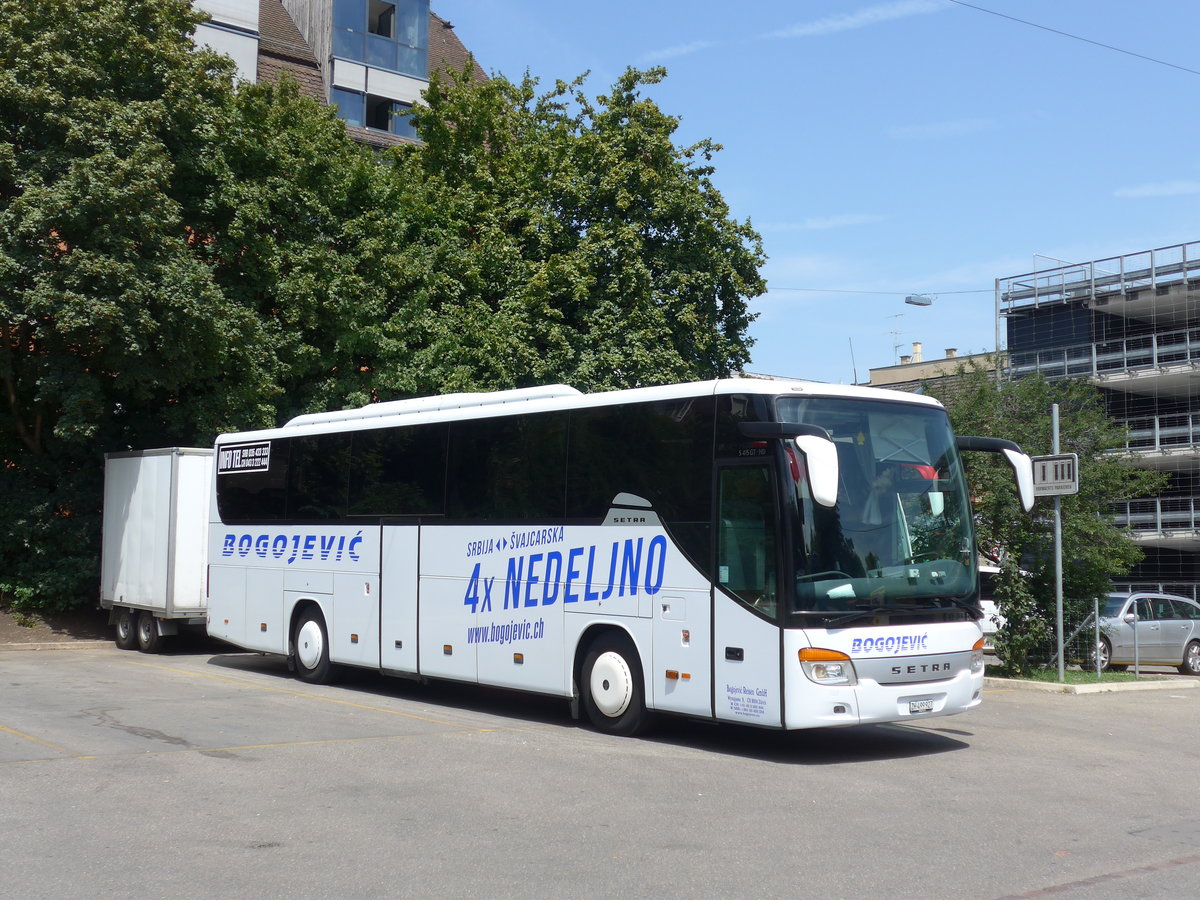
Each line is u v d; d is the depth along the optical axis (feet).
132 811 25.86
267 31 142.61
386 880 20.81
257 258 79.56
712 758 34.71
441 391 84.79
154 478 66.13
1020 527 61.57
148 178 67.67
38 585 73.36
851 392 36.27
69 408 67.56
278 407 81.25
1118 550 62.69
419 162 99.30
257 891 20.06
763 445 34.50
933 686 35.22
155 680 51.65
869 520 35.09
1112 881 21.62
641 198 90.89
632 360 85.40
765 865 22.31
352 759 32.68
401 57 145.38
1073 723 45.06
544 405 41.88
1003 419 64.44
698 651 35.58
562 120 97.04
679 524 36.55
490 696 49.60
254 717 40.55
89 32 70.38
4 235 65.92
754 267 95.45
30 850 22.50
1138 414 150.61
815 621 33.32
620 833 24.70
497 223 93.66
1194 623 78.13
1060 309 153.48
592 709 39.29
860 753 36.63
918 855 23.31
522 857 22.54
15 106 67.36
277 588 53.83
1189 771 34.65
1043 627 59.88
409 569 46.62
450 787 29.09
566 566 40.14
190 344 71.36
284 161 81.41
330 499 51.24
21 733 35.96
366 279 85.20
